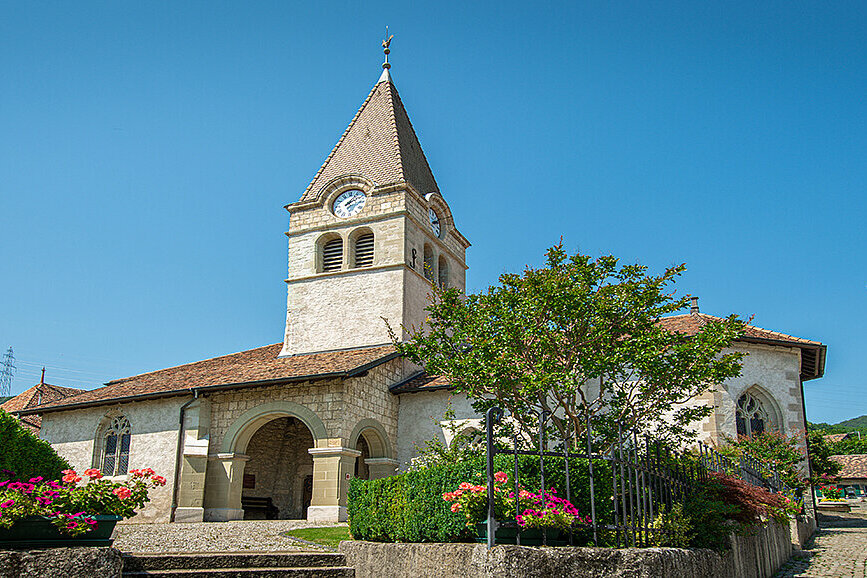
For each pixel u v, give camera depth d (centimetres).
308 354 2988
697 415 1595
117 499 948
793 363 2569
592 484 937
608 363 1535
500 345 1599
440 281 3338
